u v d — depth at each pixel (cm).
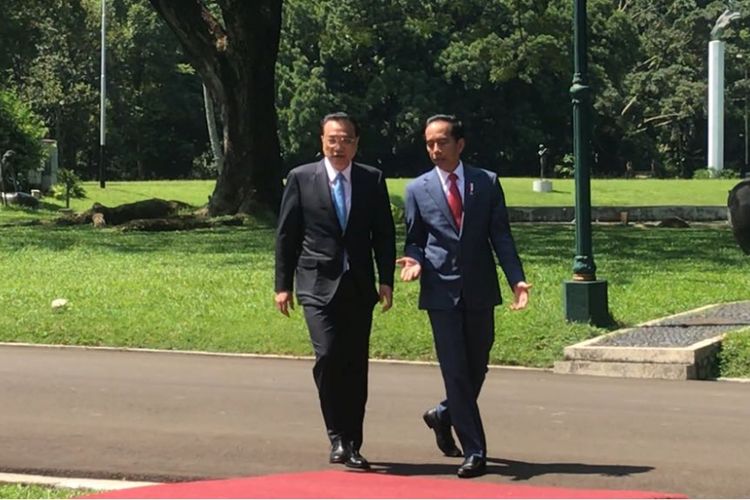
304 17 6294
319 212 614
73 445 708
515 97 7256
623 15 6831
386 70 6906
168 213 2834
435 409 669
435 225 611
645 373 989
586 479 615
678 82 7756
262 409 833
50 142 4278
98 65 6638
